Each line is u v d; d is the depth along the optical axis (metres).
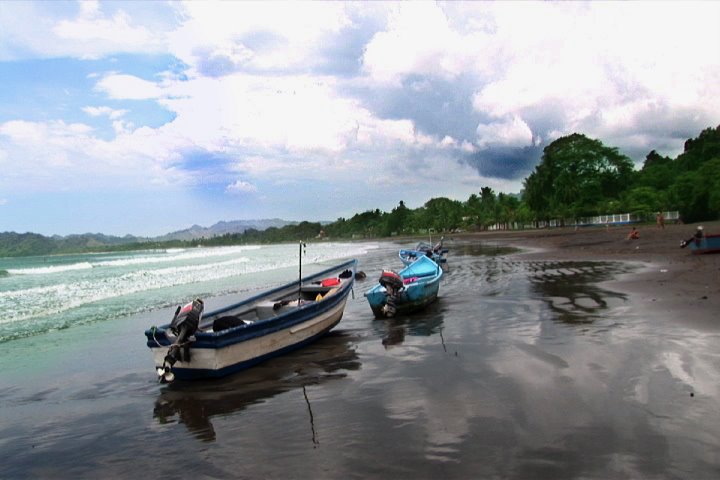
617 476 4.22
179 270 36.19
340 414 6.14
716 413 5.33
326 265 36.28
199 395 7.36
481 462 4.62
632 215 69.12
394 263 33.47
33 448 5.84
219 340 7.78
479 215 119.81
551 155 90.25
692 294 12.31
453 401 6.25
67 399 7.69
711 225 47.16
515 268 23.25
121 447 5.71
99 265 48.19
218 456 5.26
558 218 85.56
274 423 6.03
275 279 26.41
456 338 9.75
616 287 14.67
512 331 9.92
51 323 14.64
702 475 4.17
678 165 91.25
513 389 6.51
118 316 15.55
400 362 8.33
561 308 11.98
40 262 84.88
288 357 9.30
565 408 5.74
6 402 7.68
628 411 5.53
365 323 12.27
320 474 4.64
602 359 7.52
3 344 11.92
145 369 9.29
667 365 7.00
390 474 4.52
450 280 19.86
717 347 7.63
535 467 4.45
